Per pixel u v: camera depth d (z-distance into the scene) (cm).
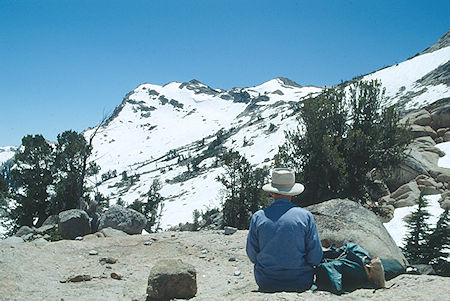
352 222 716
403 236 2016
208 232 1105
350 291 422
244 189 2939
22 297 504
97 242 924
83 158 2859
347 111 2403
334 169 2156
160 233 1088
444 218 1608
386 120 2256
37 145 2831
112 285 600
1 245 798
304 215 425
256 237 439
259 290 446
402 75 13700
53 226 1468
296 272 422
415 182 2634
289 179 438
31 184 2784
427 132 3509
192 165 18388
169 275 528
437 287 404
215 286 609
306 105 2428
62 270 678
